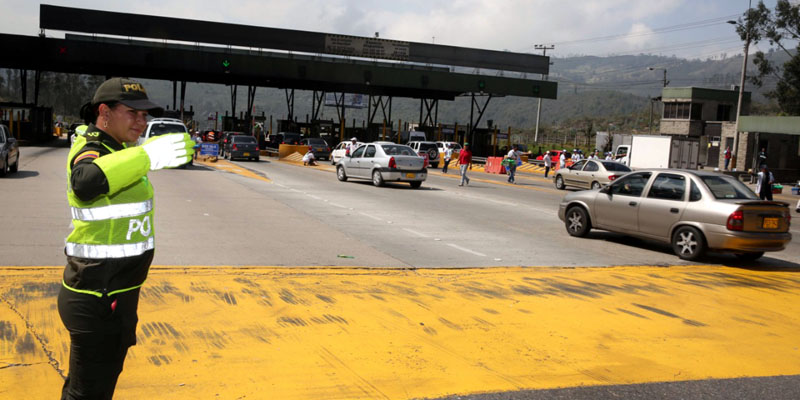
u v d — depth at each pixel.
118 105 2.69
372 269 8.09
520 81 48.31
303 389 4.13
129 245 2.69
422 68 48.66
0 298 5.80
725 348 5.45
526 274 8.20
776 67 56.91
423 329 5.57
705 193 10.10
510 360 4.89
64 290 2.70
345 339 5.18
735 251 9.77
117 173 2.46
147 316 5.49
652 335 5.72
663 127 64.69
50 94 136.25
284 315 5.75
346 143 39.16
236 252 8.80
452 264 8.76
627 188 11.37
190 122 52.56
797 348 5.55
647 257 10.25
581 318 6.15
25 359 4.39
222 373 4.33
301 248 9.41
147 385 4.06
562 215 12.56
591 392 4.33
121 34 41.44
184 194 16.11
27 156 28.41
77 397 2.76
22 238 8.93
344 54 44.88
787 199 30.08
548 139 116.81
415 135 51.03
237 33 43.28
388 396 4.09
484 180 29.33
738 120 42.81
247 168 29.34
